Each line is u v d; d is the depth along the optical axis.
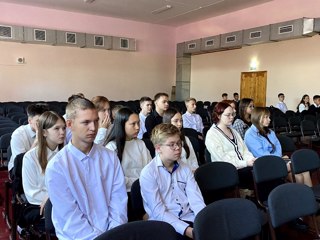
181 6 8.72
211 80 10.88
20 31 8.69
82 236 1.45
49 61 9.48
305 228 2.53
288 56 8.39
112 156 1.65
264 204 2.52
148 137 3.88
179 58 11.47
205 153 3.35
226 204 1.63
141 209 2.01
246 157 3.17
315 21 6.94
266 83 9.00
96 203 1.54
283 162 2.79
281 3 7.89
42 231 2.03
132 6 8.83
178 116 2.92
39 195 2.16
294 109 8.32
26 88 9.20
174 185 1.98
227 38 9.24
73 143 1.54
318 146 5.52
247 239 1.82
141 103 4.59
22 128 2.94
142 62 11.20
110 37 10.21
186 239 1.76
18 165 2.42
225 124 3.16
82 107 1.50
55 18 9.32
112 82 10.68
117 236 1.22
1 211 3.05
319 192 2.69
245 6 8.62
